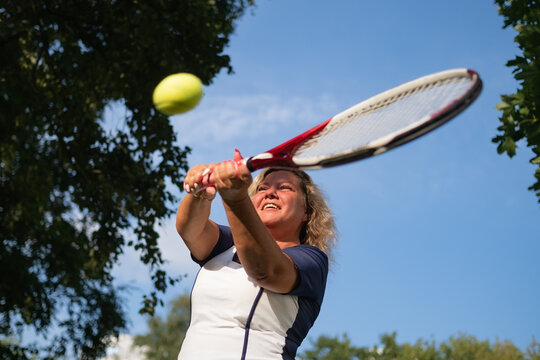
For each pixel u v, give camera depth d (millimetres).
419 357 37781
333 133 2475
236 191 2135
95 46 11312
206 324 2338
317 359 38938
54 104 11180
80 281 13234
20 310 12555
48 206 12422
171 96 2479
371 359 38438
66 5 10977
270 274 2189
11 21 10422
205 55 11586
